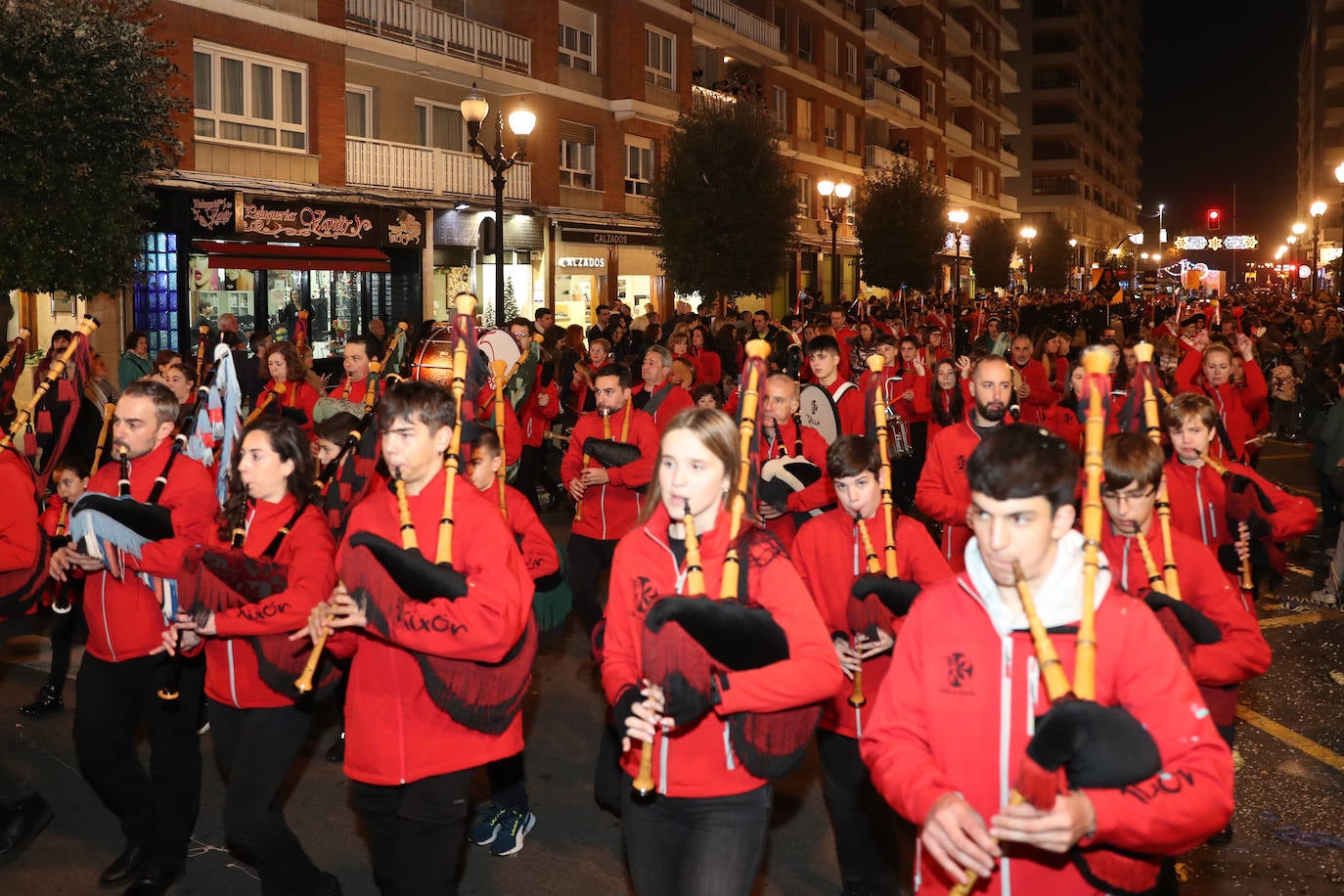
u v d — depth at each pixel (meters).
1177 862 5.04
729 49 36.03
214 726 4.14
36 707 6.83
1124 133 119.94
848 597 4.25
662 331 19.89
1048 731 2.26
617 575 3.26
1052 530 2.45
